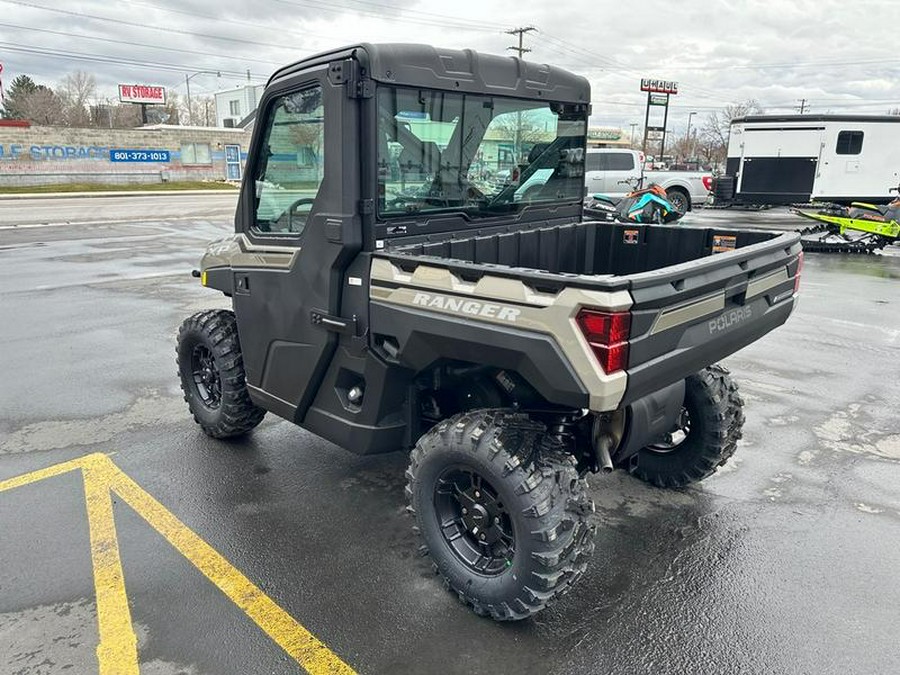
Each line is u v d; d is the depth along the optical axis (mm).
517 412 2773
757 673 2457
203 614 2740
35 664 2457
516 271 2375
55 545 3217
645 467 3865
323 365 3213
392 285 2785
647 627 2699
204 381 4469
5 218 19328
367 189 2832
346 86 2707
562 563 2492
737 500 3725
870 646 2590
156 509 3561
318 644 2578
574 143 3883
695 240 3793
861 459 4203
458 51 3076
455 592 2822
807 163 17438
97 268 11008
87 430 4586
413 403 3109
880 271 10789
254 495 3725
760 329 3113
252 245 3463
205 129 38312
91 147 33719
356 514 3543
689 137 78312
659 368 2391
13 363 6004
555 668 2473
